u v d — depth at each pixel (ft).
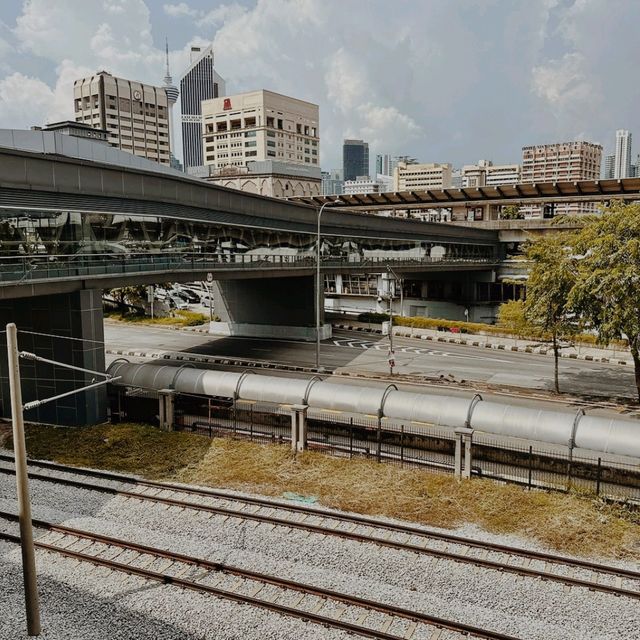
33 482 69.72
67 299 88.69
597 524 59.36
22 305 90.79
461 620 43.98
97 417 91.91
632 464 69.62
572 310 101.24
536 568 51.65
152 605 45.91
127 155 152.25
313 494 67.05
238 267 127.24
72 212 88.53
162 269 105.29
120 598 46.91
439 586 49.21
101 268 90.74
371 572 51.34
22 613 44.96
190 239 119.75
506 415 71.92
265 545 55.62
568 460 68.74
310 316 168.86
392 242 196.65
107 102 547.90
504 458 72.13
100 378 92.22
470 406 74.33
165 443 82.33
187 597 47.03
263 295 174.91
